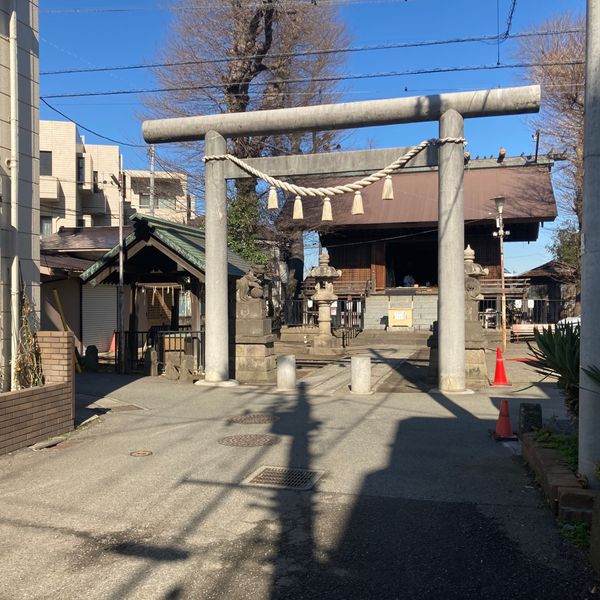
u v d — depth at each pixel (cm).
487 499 540
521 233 3244
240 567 404
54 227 3300
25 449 719
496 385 1278
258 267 1430
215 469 635
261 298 1398
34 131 811
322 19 2866
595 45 486
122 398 1114
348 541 447
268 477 606
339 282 3247
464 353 1190
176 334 1594
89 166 3516
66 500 536
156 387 1259
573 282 3375
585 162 493
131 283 1650
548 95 2897
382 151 1212
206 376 1302
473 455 696
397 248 3791
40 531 466
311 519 492
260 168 1276
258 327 1384
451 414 952
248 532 464
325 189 1221
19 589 373
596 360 480
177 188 3706
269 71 2903
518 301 3161
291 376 1238
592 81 487
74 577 389
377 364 1702
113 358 1911
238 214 2530
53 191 3189
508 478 604
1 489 568
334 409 1002
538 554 421
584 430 486
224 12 2670
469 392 1159
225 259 1311
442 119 1162
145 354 1509
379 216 3039
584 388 486
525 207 2888
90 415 931
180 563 409
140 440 770
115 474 617
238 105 2798
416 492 561
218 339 1294
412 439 777
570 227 3709
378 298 3038
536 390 1204
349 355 2078
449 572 396
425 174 3397
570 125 2903
